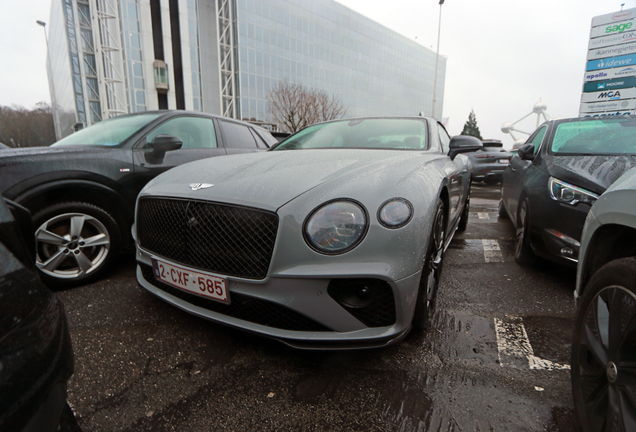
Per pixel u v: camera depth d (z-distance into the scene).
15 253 0.65
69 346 0.70
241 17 35.44
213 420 1.22
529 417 1.25
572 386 1.18
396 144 2.45
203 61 34.69
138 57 26.94
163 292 1.77
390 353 1.64
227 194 1.49
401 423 1.22
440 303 2.20
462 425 1.21
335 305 1.35
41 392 0.57
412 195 1.48
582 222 2.18
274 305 1.41
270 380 1.44
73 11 29.39
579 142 2.89
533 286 2.49
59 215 2.18
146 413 1.25
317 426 1.21
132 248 2.63
